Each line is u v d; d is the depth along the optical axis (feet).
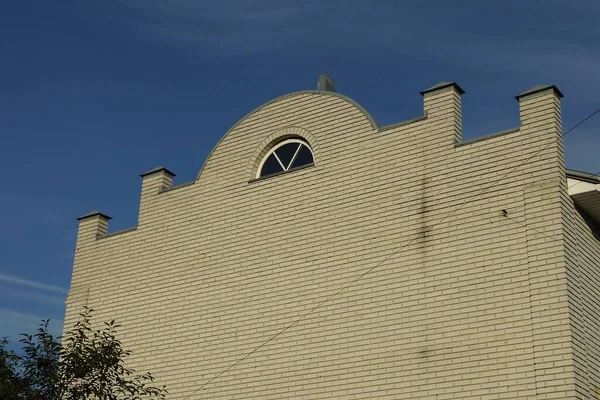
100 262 73.67
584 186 52.03
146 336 67.72
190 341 64.90
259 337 61.11
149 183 73.36
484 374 49.93
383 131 60.54
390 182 58.75
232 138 69.41
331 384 56.03
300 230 62.08
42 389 51.98
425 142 58.13
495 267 51.96
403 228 56.90
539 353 48.42
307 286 60.03
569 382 46.80
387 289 55.98
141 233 71.92
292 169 64.39
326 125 63.98
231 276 64.64
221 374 61.98
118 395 66.28
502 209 53.06
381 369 54.19
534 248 50.88
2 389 50.67
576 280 50.55
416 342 53.31
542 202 51.62
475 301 51.93
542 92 54.13
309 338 58.44
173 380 64.49
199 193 69.46
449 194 55.72
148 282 69.62
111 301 71.31
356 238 58.90
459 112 58.54
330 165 62.39
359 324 56.34
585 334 49.90
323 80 71.82
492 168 54.44
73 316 73.00
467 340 51.34
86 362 52.47
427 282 54.39
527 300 49.98
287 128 66.18
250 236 64.80
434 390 51.49
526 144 53.57
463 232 54.08
